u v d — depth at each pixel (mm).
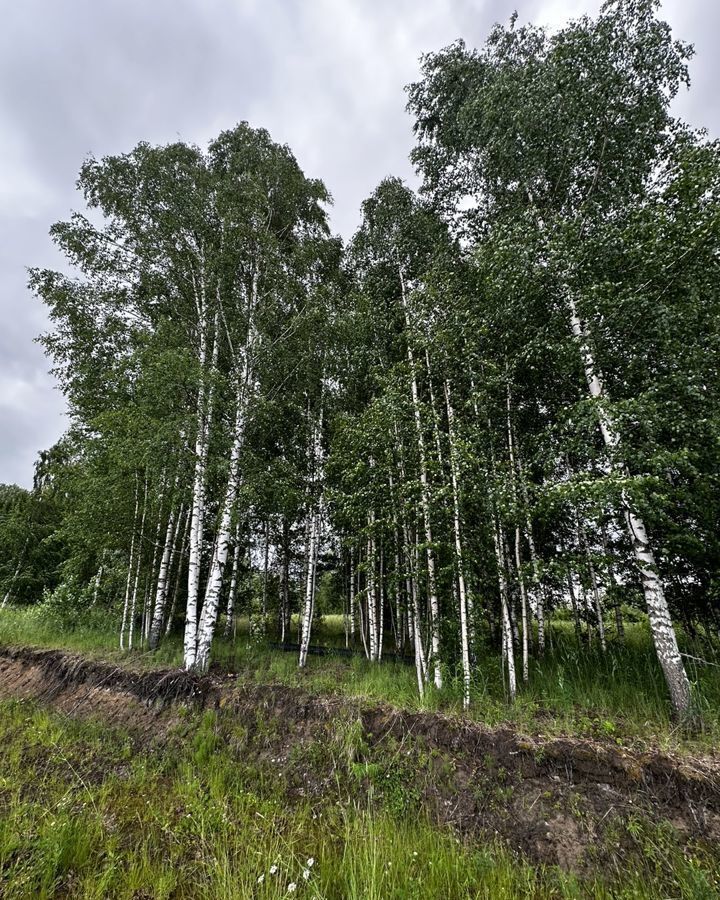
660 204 6727
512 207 9695
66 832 4309
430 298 9148
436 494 7379
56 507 21188
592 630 9945
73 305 10938
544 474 8250
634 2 7863
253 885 3801
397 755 5719
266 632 15227
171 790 5609
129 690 8078
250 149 12508
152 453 8977
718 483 6438
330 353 11734
